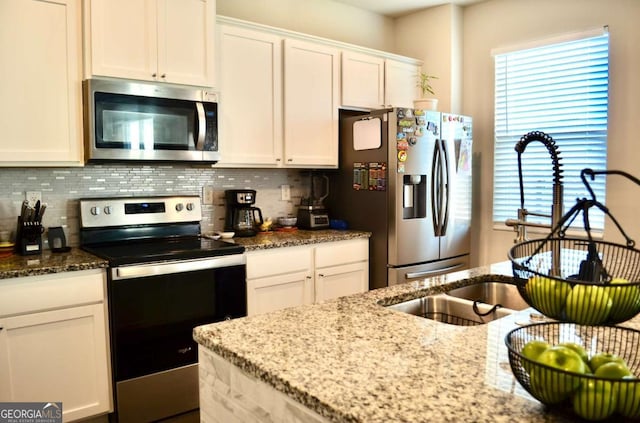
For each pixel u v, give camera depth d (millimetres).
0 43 2258
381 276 3420
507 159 3857
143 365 2412
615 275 1169
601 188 3354
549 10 3562
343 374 966
